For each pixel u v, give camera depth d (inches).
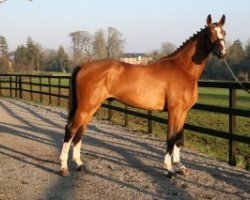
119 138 393.4
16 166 280.2
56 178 249.6
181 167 259.3
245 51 1486.2
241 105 810.2
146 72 258.2
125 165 283.3
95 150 335.3
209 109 314.7
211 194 218.2
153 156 312.7
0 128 457.4
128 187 230.4
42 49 3189.0
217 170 271.4
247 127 538.9
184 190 225.0
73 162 291.9
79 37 2204.7
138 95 256.4
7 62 2551.7
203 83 323.9
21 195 216.1
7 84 1366.9
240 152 375.2
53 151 331.3
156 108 261.1
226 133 292.0
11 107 712.4
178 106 257.4
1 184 236.7
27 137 400.2
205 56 261.1
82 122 257.0
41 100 836.0
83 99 255.0
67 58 2746.1
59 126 478.3
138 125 502.0
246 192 222.2
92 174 259.0
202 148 356.8
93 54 2137.1
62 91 1146.0
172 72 258.2
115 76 256.1
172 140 255.4
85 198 211.0
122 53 2003.0
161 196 214.1
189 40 263.6
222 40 246.8
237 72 1421.0
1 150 335.6
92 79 253.8
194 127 335.3
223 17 254.2
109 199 209.3
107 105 529.0
